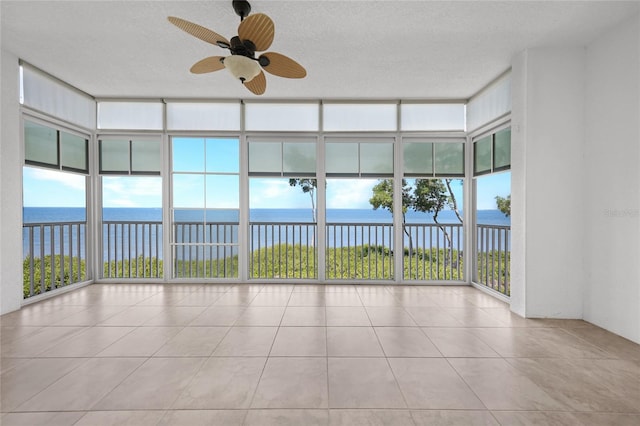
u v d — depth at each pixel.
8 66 3.39
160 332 2.91
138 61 3.59
